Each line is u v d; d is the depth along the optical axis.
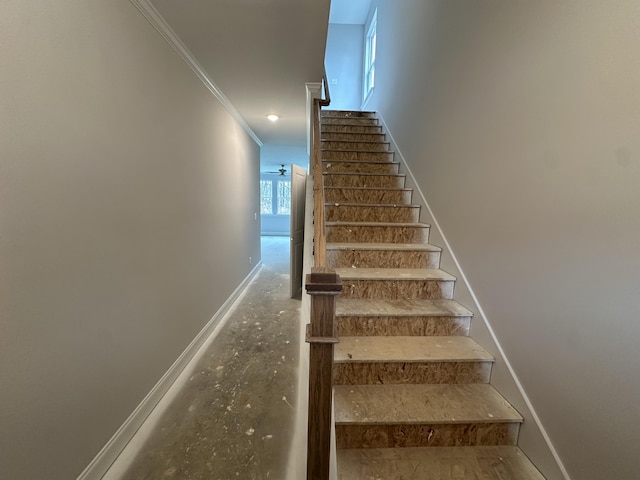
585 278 1.03
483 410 1.36
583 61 1.05
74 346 1.11
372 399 1.43
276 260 6.15
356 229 2.43
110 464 1.31
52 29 1.00
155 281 1.68
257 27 1.75
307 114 3.29
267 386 1.93
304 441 1.46
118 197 1.34
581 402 1.04
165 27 1.70
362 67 6.14
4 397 0.87
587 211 1.03
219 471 1.32
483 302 1.67
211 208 2.60
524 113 1.36
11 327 0.88
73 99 1.09
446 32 2.20
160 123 1.71
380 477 1.19
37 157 0.95
